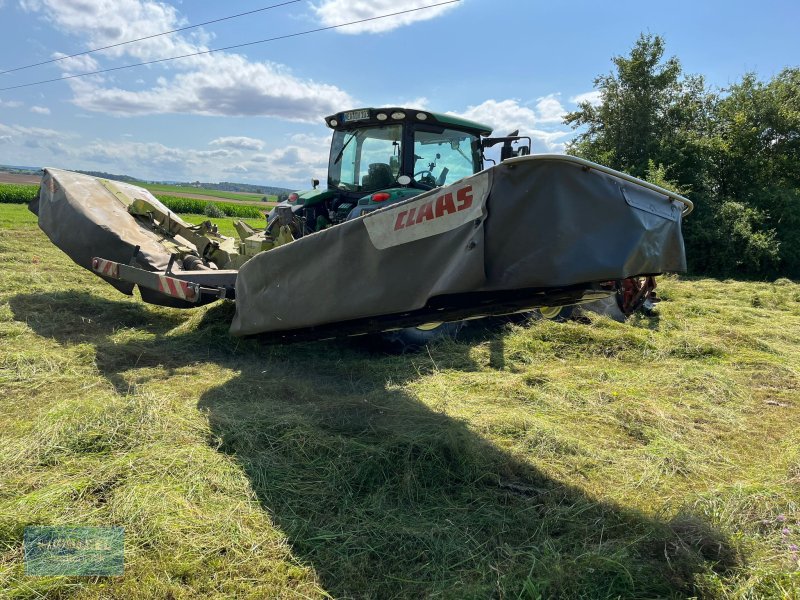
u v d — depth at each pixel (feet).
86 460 8.18
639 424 11.12
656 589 6.06
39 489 7.32
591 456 9.53
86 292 20.70
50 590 5.71
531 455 9.39
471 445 9.12
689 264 46.37
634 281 18.43
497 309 10.36
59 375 12.03
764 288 35.37
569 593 5.94
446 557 6.64
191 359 14.03
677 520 7.25
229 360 14.17
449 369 13.93
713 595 5.99
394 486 8.15
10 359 12.40
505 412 11.12
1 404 10.41
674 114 54.29
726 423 11.53
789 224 49.55
